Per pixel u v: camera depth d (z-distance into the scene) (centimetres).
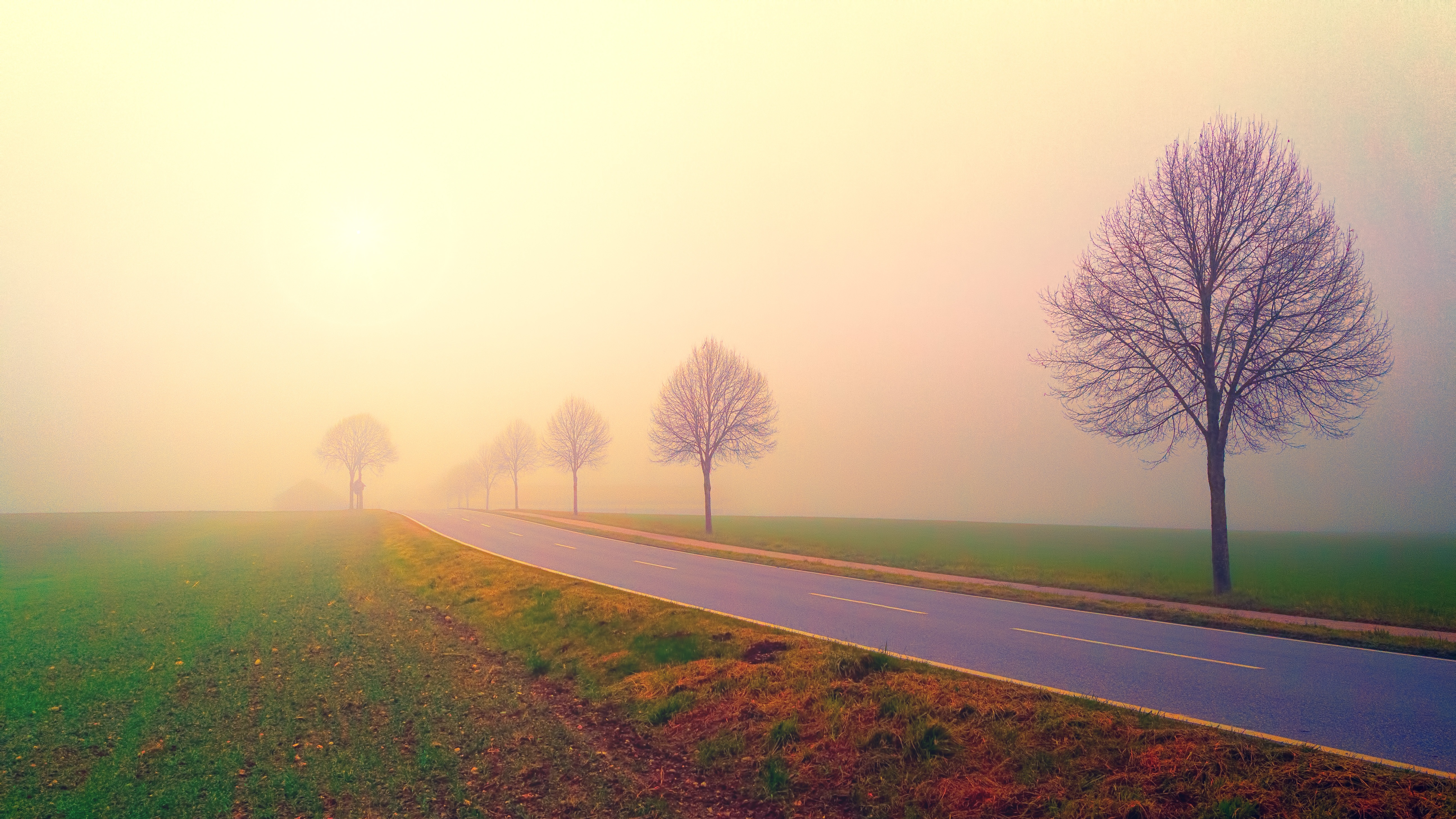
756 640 1009
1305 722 686
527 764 646
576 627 1207
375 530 4256
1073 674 884
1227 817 475
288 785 590
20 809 543
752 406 4188
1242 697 781
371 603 1549
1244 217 1838
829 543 3597
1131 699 769
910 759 607
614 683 904
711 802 575
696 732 723
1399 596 1731
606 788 597
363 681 916
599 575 1964
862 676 807
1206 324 1880
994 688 749
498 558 2289
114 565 2420
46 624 1321
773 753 644
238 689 880
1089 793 523
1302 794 493
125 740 701
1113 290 2000
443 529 4256
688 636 1067
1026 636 1161
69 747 680
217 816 531
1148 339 1959
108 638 1187
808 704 736
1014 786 543
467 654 1079
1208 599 1636
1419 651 1062
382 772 622
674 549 3012
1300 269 1755
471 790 586
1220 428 1844
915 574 2264
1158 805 501
